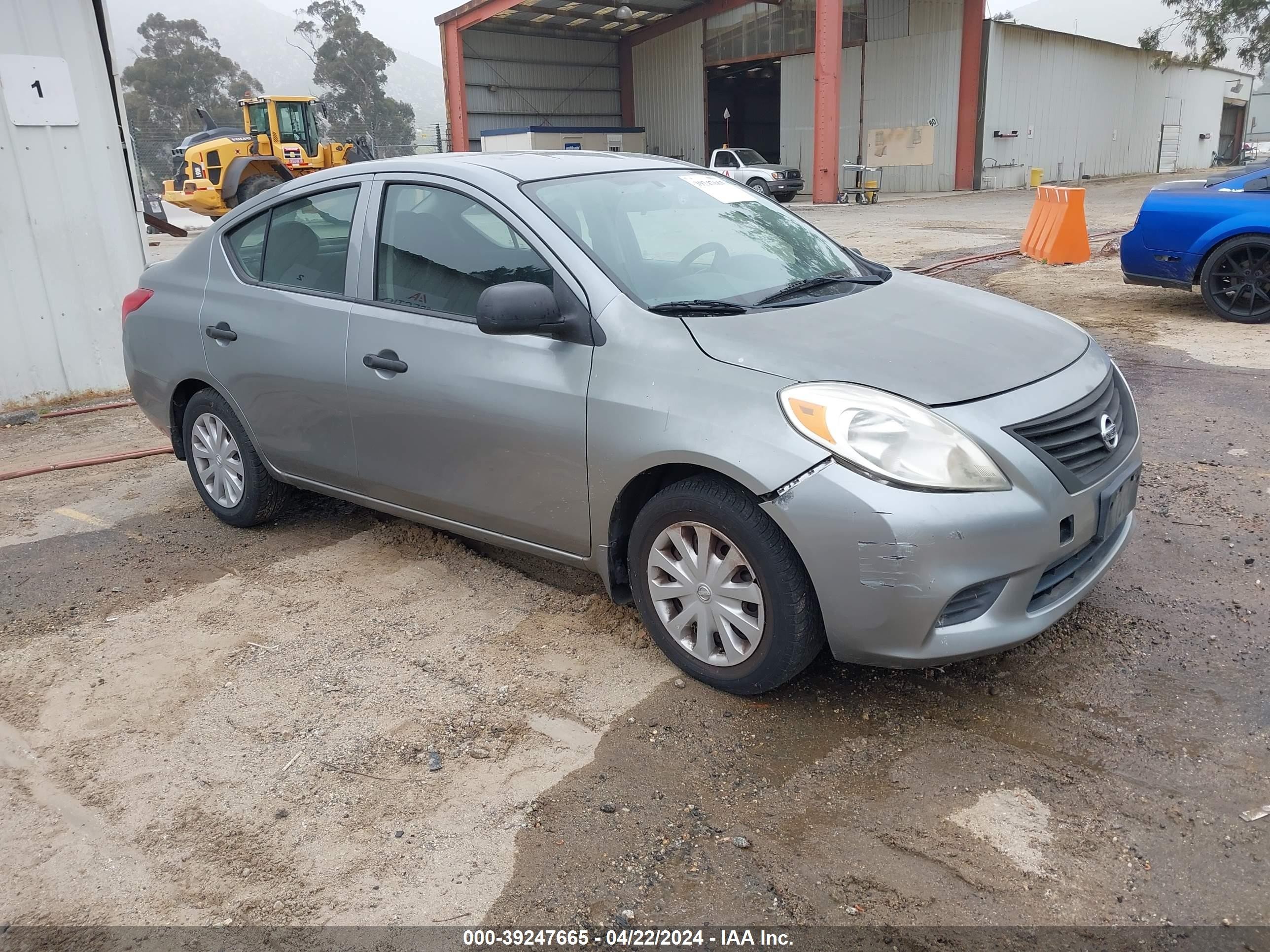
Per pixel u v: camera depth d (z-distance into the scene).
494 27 39.09
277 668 3.41
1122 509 3.08
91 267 7.46
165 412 4.82
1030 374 2.97
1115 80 36.53
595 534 3.26
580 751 2.86
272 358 4.11
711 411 2.84
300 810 2.66
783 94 36.16
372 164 3.96
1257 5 35.62
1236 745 2.74
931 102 31.67
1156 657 3.21
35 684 3.37
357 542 4.54
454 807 2.64
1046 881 2.29
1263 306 8.20
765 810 2.57
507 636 3.57
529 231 3.35
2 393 7.20
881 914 2.21
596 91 43.00
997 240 15.73
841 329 3.10
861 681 3.16
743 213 4.00
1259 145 63.22
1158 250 8.61
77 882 2.43
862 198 28.91
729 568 2.95
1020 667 3.19
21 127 6.96
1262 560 3.86
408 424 3.66
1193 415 5.75
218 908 2.32
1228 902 2.20
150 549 4.55
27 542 4.72
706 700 3.09
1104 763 2.69
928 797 2.59
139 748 2.97
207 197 23.53
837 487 2.63
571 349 3.18
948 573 2.61
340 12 67.00
